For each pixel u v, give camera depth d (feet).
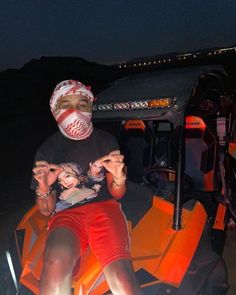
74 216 7.39
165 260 7.79
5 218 17.26
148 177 11.10
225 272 9.39
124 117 9.63
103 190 7.90
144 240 8.41
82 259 7.57
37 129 43.73
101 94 10.53
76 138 7.91
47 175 7.78
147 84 10.22
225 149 12.51
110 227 7.25
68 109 7.78
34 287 7.31
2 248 13.83
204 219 9.29
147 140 11.90
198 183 12.03
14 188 22.13
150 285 7.41
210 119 13.07
